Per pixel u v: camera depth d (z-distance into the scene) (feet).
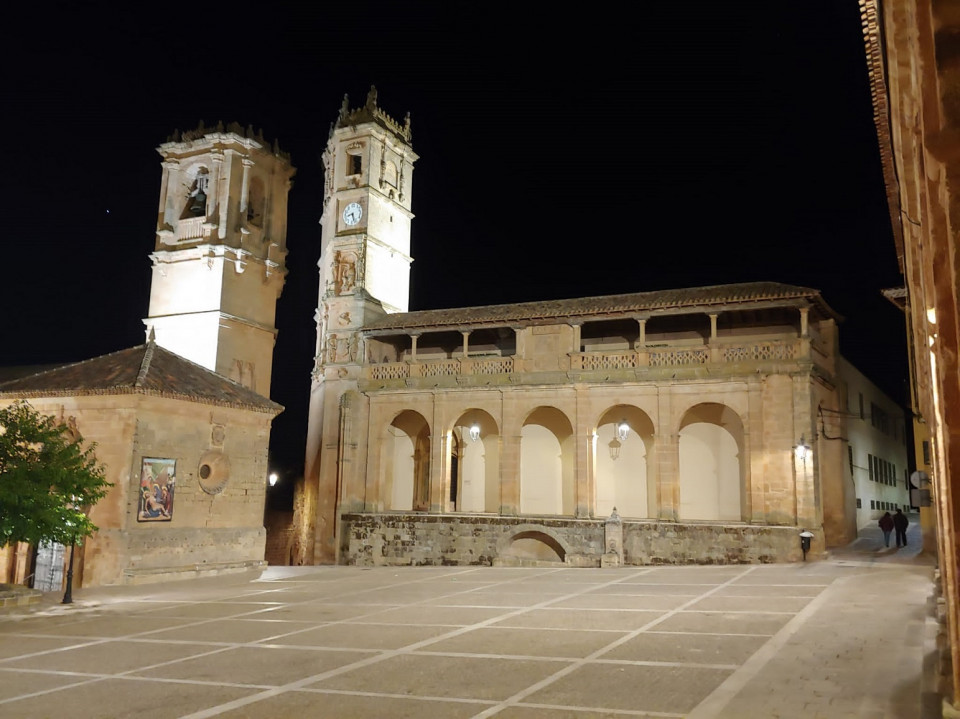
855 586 74.84
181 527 95.25
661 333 142.51
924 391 56.70
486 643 49.70
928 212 22.75
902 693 34.73
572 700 35.22
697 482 131.13
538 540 135.23
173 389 95.25
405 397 148.25
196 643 52.49
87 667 45.47
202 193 170.91
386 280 168.86
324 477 152.76
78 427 93.40
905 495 208.64
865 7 38.81
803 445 116.88
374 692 37.65
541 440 144.25
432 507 142.10
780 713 31.91
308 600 74.33
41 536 72.54
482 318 143.33
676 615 59.82
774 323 135.54
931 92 20.20
